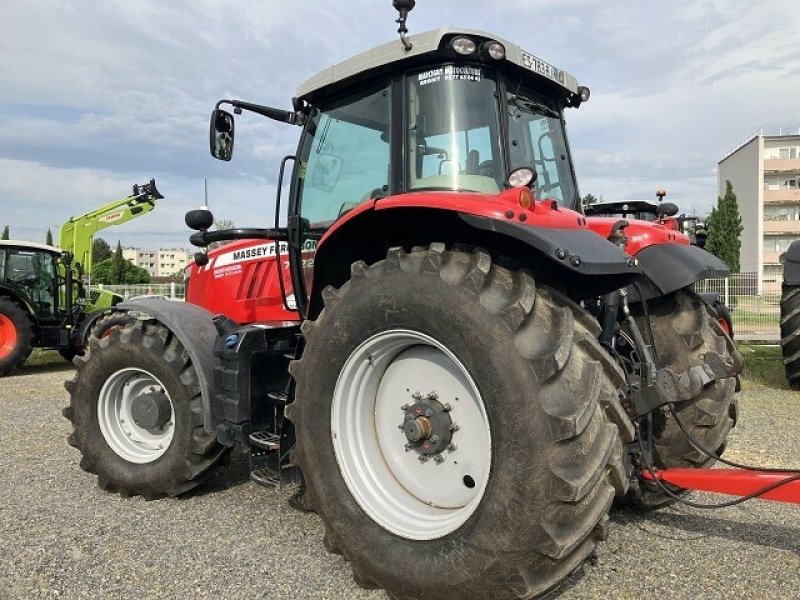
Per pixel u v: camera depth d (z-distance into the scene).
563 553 2.21
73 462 4.67
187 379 3.75
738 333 13.21
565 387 2.28
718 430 3.45
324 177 3.59
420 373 2.77
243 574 2.87
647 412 2.95
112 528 3.40
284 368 3.68
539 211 2.56
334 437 2.83
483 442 2.55
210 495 3.92
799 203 57.91
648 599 2.62
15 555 3.07
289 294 4.07
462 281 2.43
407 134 3.11
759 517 3.46
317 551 3.09
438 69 3.04
